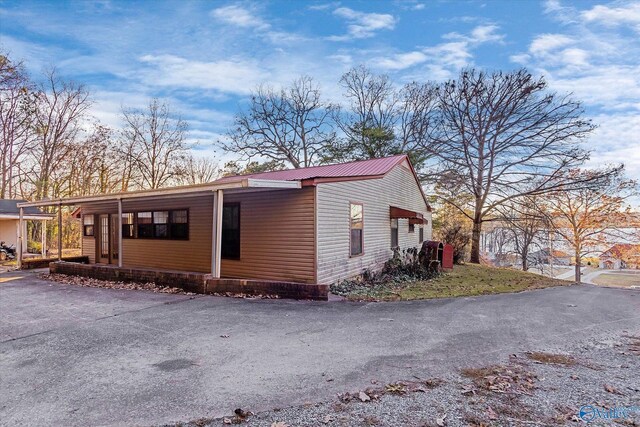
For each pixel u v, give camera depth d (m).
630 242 22.78
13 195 24.53
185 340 4.81
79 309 6.72
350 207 10.19
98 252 14.27
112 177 27.61
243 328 5.38
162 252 11.77
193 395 3.21
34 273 12.09
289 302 7.32
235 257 9.85
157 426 2.72
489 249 32.38
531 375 3.64
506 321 5.98
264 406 2.99
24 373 3.75
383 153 25.28
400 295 8.37
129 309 6.66
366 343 4.68
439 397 3.13
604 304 8.07
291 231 8.88
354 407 2.96
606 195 21.72
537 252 26.12
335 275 9.30
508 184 19.44
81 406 3.03
